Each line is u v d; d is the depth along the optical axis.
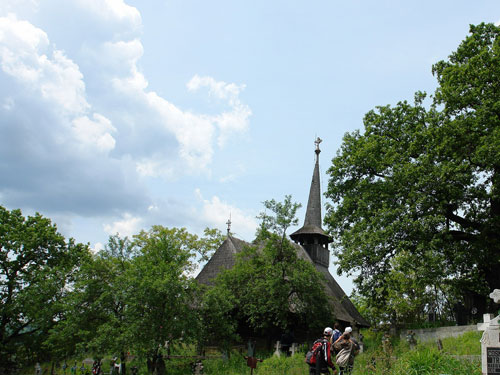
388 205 33.28
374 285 34.19
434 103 35.22
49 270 39.22
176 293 29.95
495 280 32.91
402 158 34.16
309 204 53.69
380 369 17.02
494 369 14.69
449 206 33.53
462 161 32.09
